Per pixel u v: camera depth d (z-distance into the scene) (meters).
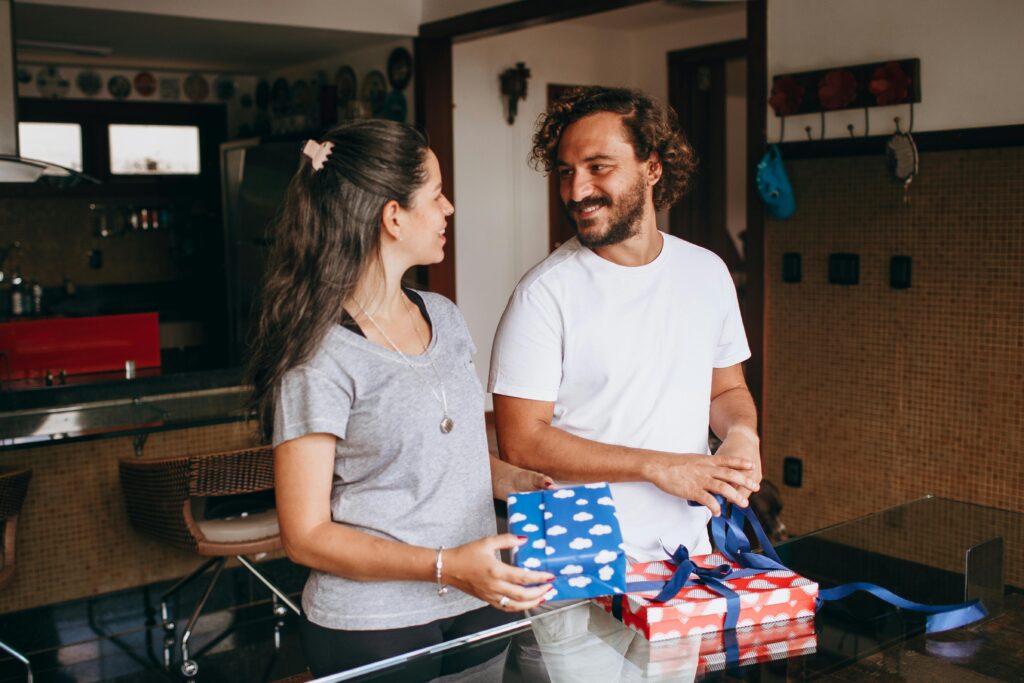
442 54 6.20
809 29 4.18
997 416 3.70
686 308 1.96
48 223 7.43
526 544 1.50
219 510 3.86
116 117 7.63
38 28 5.77
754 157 4.45
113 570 4.02
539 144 2.01
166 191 7.87
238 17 5.53
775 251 4.43
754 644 1.48
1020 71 3.52
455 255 6.71
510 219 7.02
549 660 1.43
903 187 3.92
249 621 4.14
